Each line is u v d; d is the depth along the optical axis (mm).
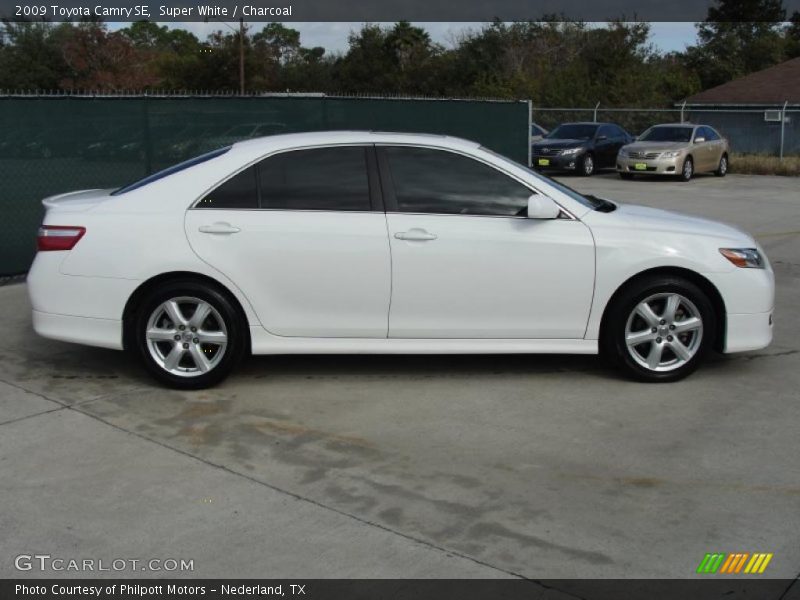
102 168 9266
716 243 5859
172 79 48375
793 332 7316
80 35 43906
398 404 5555
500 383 5965
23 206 8828
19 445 4855
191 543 3832
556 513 4105
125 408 5453
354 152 5789
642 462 4680
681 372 5938
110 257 5617
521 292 5750
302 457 4738
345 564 3660
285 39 59594
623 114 33250
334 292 5688
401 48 54250
